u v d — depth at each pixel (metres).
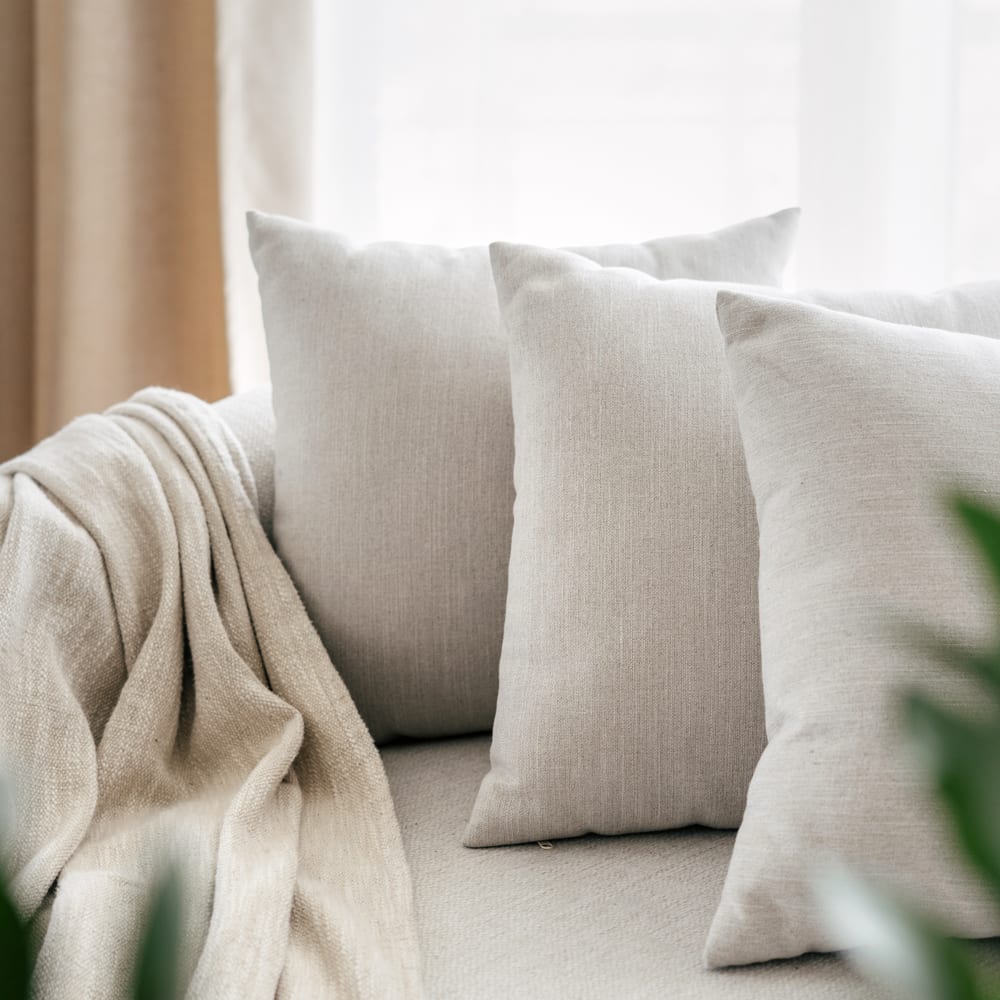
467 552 1.14
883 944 0.20
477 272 1.23
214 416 1.26
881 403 0.83
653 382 1.00
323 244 1.23
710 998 0.78
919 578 0.77
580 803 0.97
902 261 1.75
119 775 1.00
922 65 1.69
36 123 1.78
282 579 1.15
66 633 1.04
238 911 0.80
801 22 1.71
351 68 1.75
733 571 0.96
